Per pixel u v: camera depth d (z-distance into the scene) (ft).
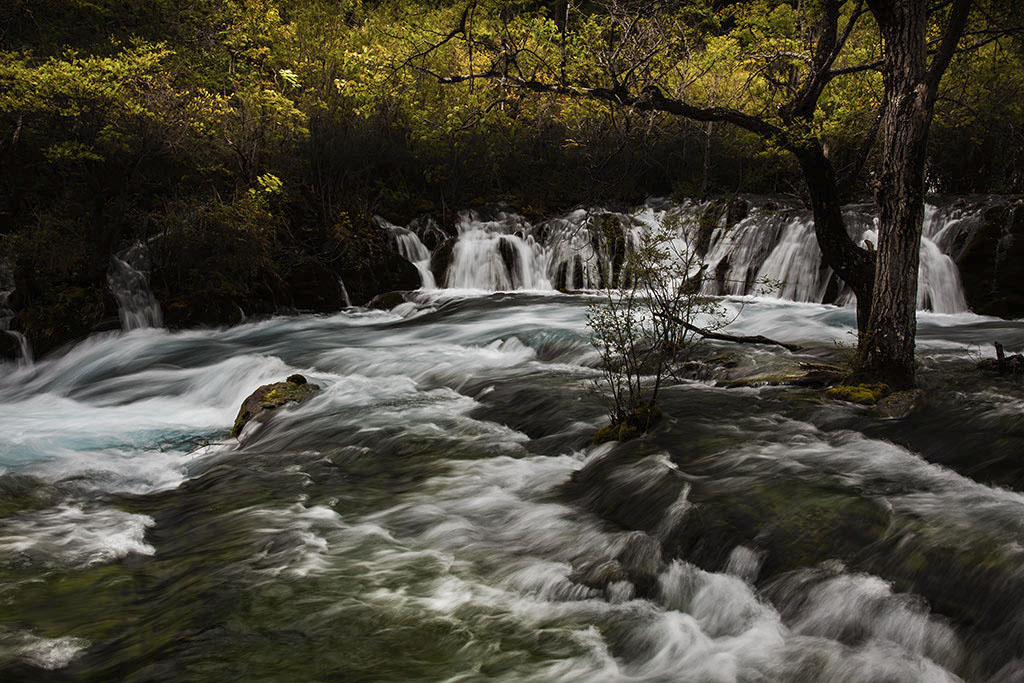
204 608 14.56
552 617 14.37
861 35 46.93
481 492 20.57
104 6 60.85
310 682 12.17
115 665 12.68
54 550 17.56
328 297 55.57
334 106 61.87
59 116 44.86
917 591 13.88
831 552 15.40
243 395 35.40
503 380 32.42
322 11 65.82
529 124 45.70
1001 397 25.38
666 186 70.38
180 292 50.01
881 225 26.18
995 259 45.91
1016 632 12.40
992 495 17.48
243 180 55.62
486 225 65.67
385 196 64.85
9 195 49.90
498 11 35.78
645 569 15.94
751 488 18.49
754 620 14.03
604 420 25.58
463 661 12.89
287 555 16.87
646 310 40.29
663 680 12.34
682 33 31.22
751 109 61.41
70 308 45.98
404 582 15.64
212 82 61.82
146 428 30.83
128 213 50.57
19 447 27.73
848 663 12.55
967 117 53.16
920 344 36.04
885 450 21.03
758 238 55.01
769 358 32.78
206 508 20.18
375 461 23.67
